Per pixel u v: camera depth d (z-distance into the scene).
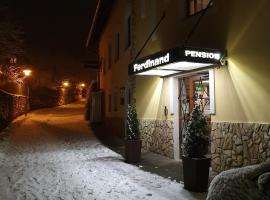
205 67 8.26
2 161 9.95
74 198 6.03
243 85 7.02
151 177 7.50
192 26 8.91
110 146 13.39
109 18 19.52
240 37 7.13
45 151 11.91
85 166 9.02
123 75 15.22
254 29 6.73
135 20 13.30
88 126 21.27
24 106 29.03
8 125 19.98
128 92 14.32
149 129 11.70
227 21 7.53
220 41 7.75
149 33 11.74
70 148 12.64
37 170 8.56
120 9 15.94
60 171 8.39
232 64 7.35
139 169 8.50
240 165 6.97
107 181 7.21
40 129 19.23
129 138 9.60
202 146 6.31
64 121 24.50
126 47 14.67
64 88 49.28
